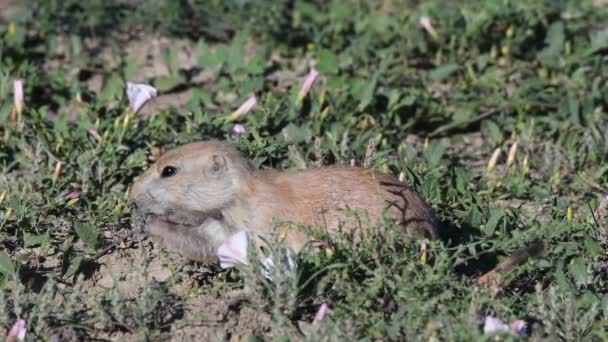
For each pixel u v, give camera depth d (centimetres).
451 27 1542
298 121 1302
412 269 919
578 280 988
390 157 1273
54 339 930
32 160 1203
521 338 880
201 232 1027
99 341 943
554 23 1524
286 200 1003
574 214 1134
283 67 1516
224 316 968
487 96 1434
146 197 1033
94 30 1606
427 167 1210
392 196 1002
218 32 1606
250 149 1182
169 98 1442
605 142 1292
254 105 1315
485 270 1034
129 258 1067
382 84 1447
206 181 1009
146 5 1630
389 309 931
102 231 1104
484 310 920
